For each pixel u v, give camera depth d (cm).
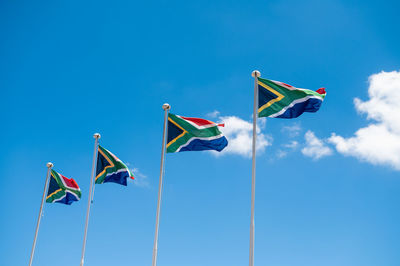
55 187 2730
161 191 1989
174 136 2022
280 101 1781
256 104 1800
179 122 2039
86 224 2353
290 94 1778
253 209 1571
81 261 2262
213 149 1978
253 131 1741
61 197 2694
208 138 1975
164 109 2141
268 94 1803
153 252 1862
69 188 2702
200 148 1977
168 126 2056
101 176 2450
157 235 1897
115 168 2395
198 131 1994
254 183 1623
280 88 1800
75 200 2684
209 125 2002
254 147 1706
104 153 2475
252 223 1547
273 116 1761
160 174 2022
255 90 1823
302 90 1764
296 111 1761
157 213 1944
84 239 2312
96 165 2498
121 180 2358
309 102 1753
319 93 1825
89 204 2408
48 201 2709
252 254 1498
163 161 2047
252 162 1673
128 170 2380
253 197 1593
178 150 1992
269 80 1825
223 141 1984
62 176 2739
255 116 1777
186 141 1994
